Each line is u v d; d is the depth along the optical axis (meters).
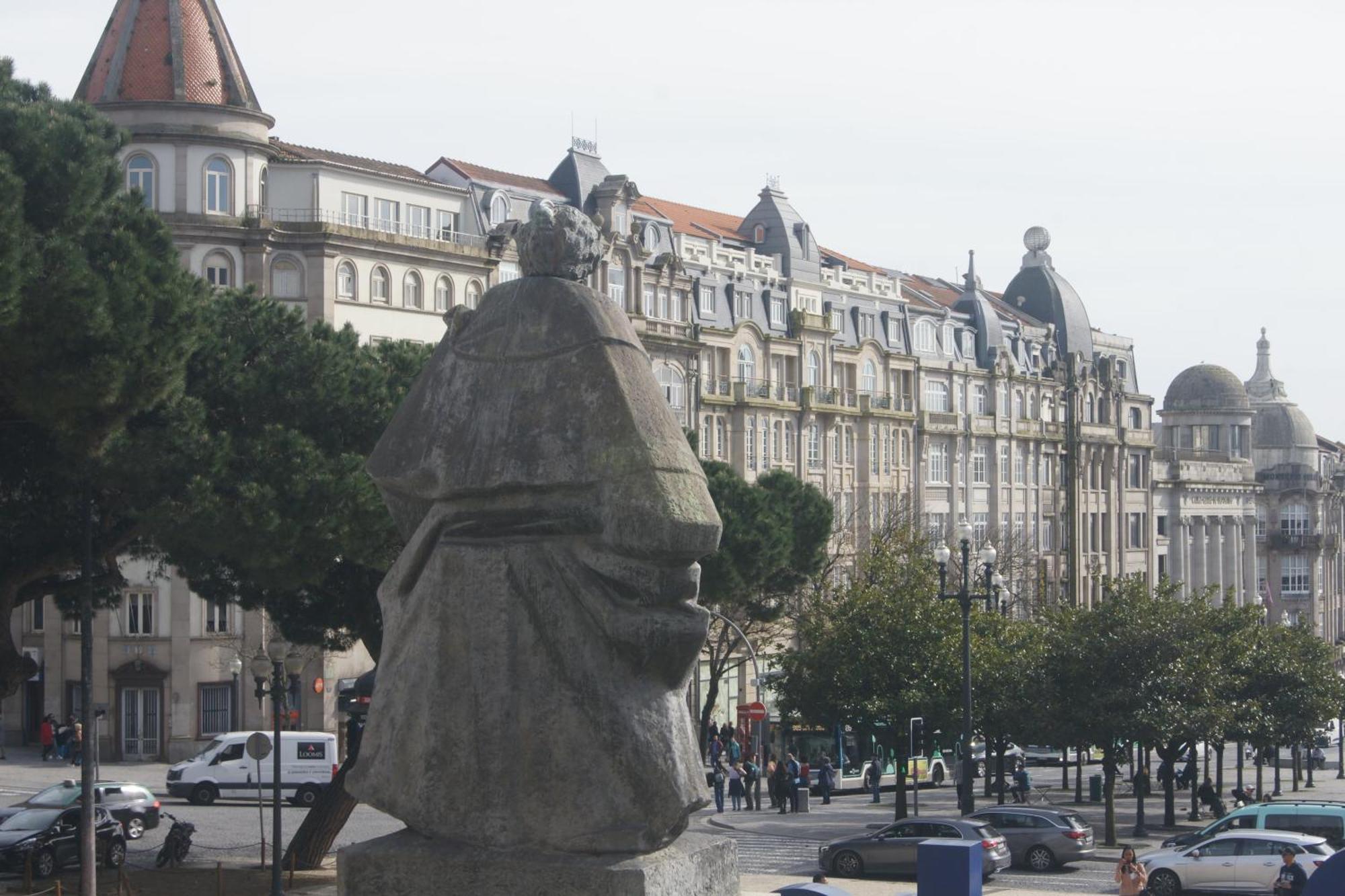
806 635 60.69
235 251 73.19
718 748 66.62
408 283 78.81
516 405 10.77
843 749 71.94
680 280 91.62
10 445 30.81
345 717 73.12
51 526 31.81
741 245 101.75
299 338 33.78
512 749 10.63
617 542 10.48
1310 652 66.50
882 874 42.72
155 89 72.31
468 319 11.20
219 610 73.06
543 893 10.41
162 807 56.31
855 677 57.19
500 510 10.81
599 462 10.53
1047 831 45.75
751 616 67.62
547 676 10.64
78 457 29.66
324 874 37.59
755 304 99.56
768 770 69.81
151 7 73.50
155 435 30.28
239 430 32.44
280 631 37.19
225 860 41.00
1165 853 40.50
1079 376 133.38
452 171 85.50
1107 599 60.00
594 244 11.35
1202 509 152.50
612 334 10.80
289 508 30.39
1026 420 125.44
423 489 11.08
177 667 72.38
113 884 36.31
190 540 30.44
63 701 73.12
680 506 10.47
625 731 10.53
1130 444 139.12
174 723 72.38
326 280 74.50
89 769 32.16
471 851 10.64
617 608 10.55
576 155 91.19
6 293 26.11
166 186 72.19
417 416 11.16
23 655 32.59
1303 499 171.12
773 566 59.38
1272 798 66.12
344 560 35.03
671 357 90.12
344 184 77.31
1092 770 84.62
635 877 10.28
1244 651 61.56
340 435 32.81
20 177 27.84
